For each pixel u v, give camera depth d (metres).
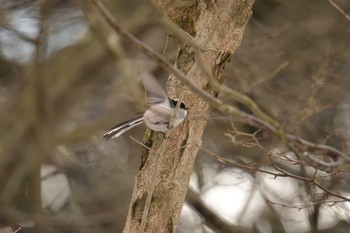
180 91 7.25
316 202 7.78
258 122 6.05
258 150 11.64
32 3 13.91
